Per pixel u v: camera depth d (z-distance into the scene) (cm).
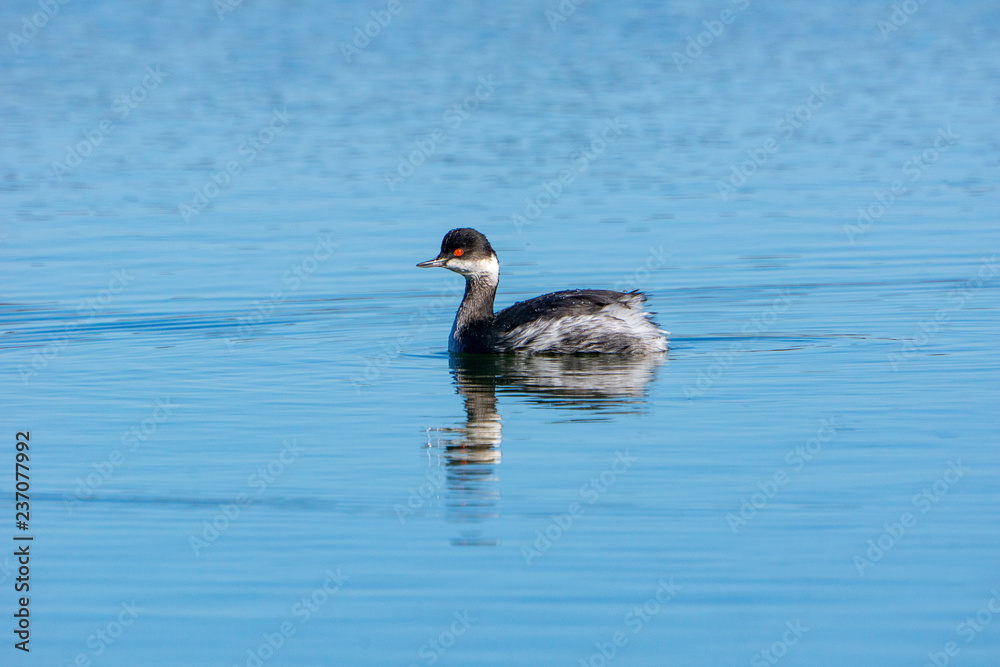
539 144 3800
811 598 1066
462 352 1938
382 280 2391
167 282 2377
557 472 1362
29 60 5472
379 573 1128
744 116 4212
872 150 3638
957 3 7594
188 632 1035
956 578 1095
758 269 2412
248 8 7206
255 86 4931
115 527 1242
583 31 6481
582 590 1087
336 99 4644
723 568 1122
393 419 1576
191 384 1755
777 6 7581
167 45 5988
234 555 1173
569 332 1888
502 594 1085
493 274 1952
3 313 2158
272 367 1844
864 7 7425
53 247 2664
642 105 4462
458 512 1259
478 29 6631
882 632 1008
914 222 2789
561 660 975
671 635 1009
